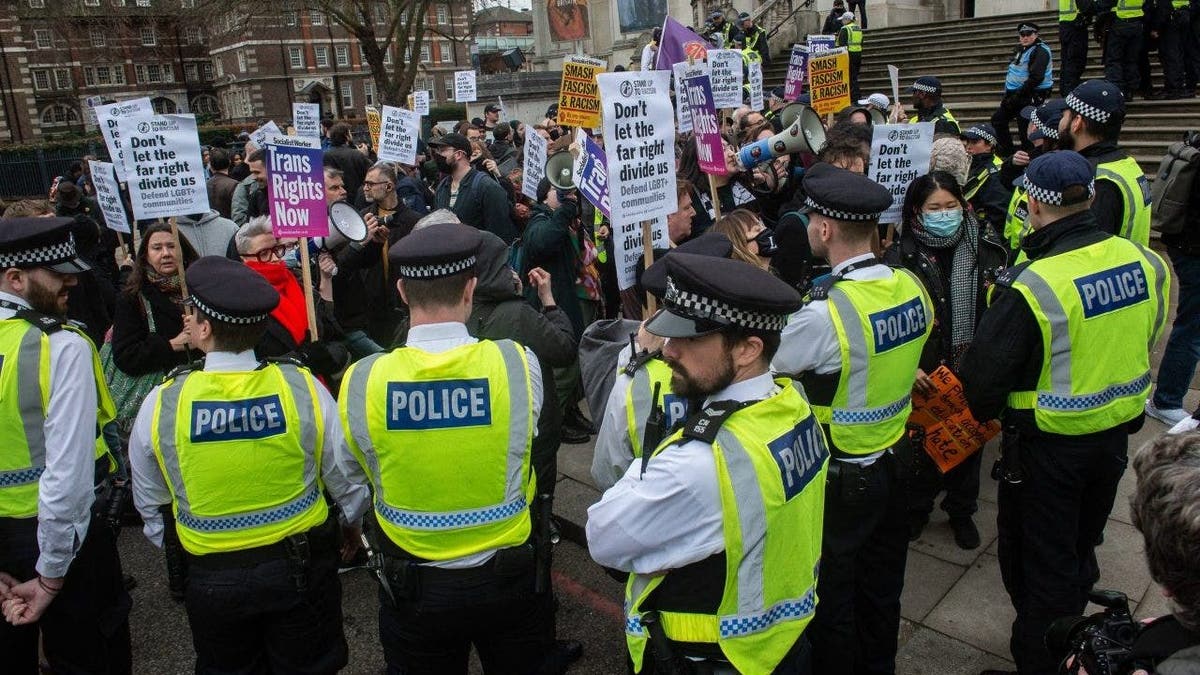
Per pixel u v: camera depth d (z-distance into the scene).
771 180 5.83
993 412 3.03
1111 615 1.68
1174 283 7.50
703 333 1.93
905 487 2.96
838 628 2.79
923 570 4.06
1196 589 1.39
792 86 11.17
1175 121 10.17
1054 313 2.81
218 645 2.71
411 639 2.54
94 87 59.50
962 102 14.14
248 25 31.05
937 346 3.98
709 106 4.34
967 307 4.01
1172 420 5.08
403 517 2.46
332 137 10.20
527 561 2.54
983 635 3.58
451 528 2.45
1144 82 10.84
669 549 1.92
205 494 2.58
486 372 2.45
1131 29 10.42
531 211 7.09
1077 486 2.93
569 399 4.46
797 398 2.08
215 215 5.94
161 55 61.69
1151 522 1.45
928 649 3.51
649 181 3.56
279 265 4.31
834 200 2.80
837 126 4.59
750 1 23.84
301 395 2.70
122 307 4.30
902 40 17.50
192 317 2.72
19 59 51.56
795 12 20.28
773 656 1.98
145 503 2.75
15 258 2.73
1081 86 4.05
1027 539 3.02
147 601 4.33
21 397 2.65
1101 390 2.85
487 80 24.30
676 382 2.02
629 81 3.45
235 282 2.64
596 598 4.17
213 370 2.65
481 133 10.38
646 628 2.02
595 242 6.03
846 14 14.59
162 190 4.69
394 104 28.91
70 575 2.93
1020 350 2.88
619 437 2.55
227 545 2.62
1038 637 2.96
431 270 2.46
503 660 2.68
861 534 2.80
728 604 1.92
